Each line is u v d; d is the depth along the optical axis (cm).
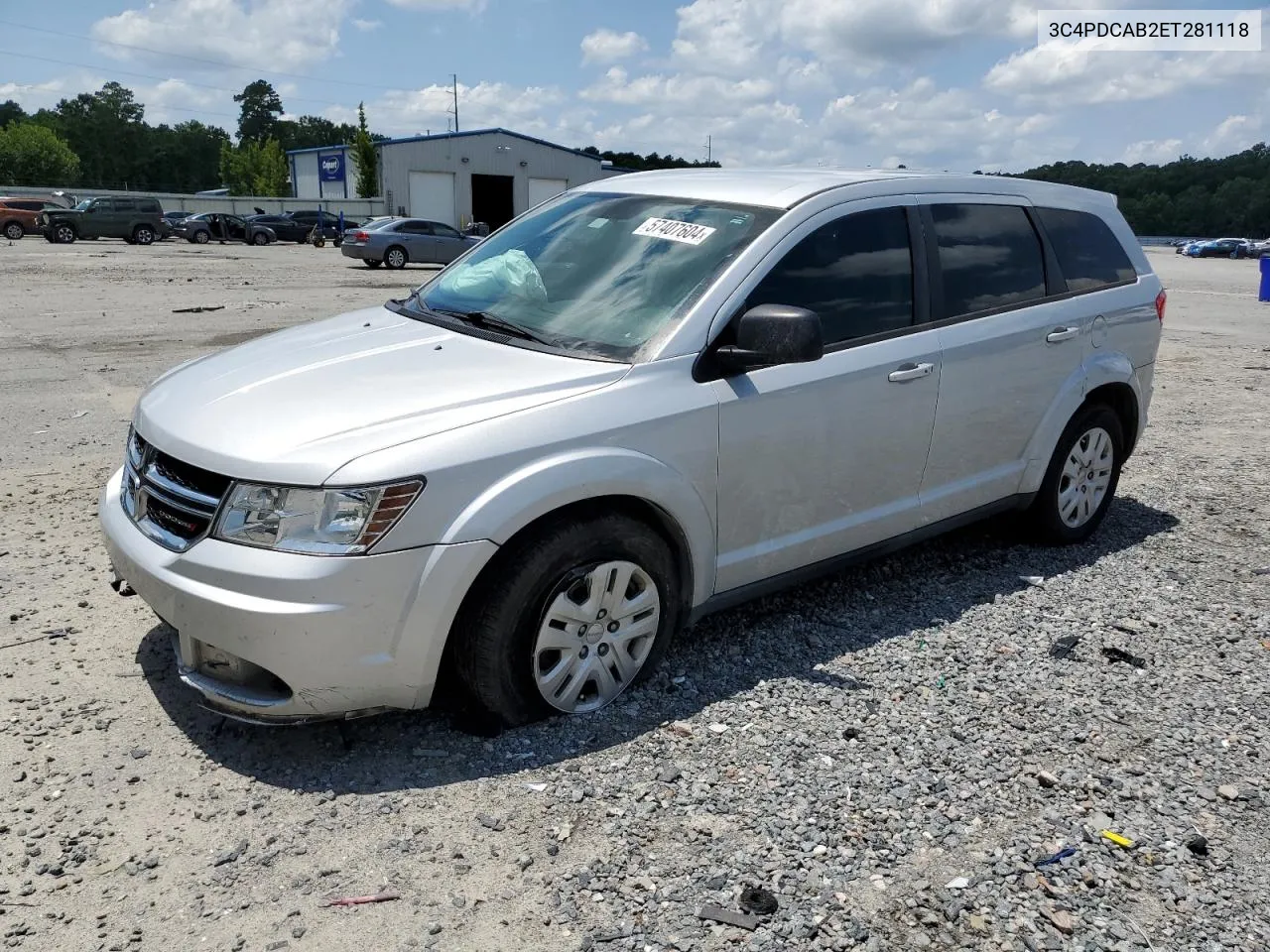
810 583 481
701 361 361
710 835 291
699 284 374
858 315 411
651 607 359
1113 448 549
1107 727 360
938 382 433
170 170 15112
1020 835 297
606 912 259
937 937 256
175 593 305
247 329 1323
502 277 421
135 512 338
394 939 248
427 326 401
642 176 476
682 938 251
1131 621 452
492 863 276
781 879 274
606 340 365
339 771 315
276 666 296
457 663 330
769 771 323
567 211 455
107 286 1928
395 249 2766
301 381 346
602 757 327
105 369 1010
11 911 253
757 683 379
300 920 253
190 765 317
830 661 401
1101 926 263
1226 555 541
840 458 405
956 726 355
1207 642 433
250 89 16238
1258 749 350
